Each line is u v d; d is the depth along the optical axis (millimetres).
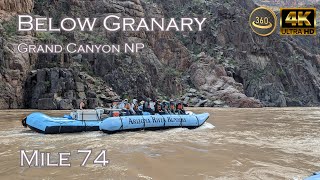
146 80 43688
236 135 12648
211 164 7449
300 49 70125
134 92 41656
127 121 13352
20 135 12250
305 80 63156
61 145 9953
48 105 32094
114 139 11352
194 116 15609
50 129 12453
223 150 9227
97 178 6176
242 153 8820
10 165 7137
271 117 23469
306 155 8656
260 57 60781
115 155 8297
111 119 12930
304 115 26250
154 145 9977
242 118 22219
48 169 6824
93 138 11633
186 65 53969
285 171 6906
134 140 11094
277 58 62406
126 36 48125
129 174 6480
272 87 54844
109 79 41500
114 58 43219
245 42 60969
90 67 41594
